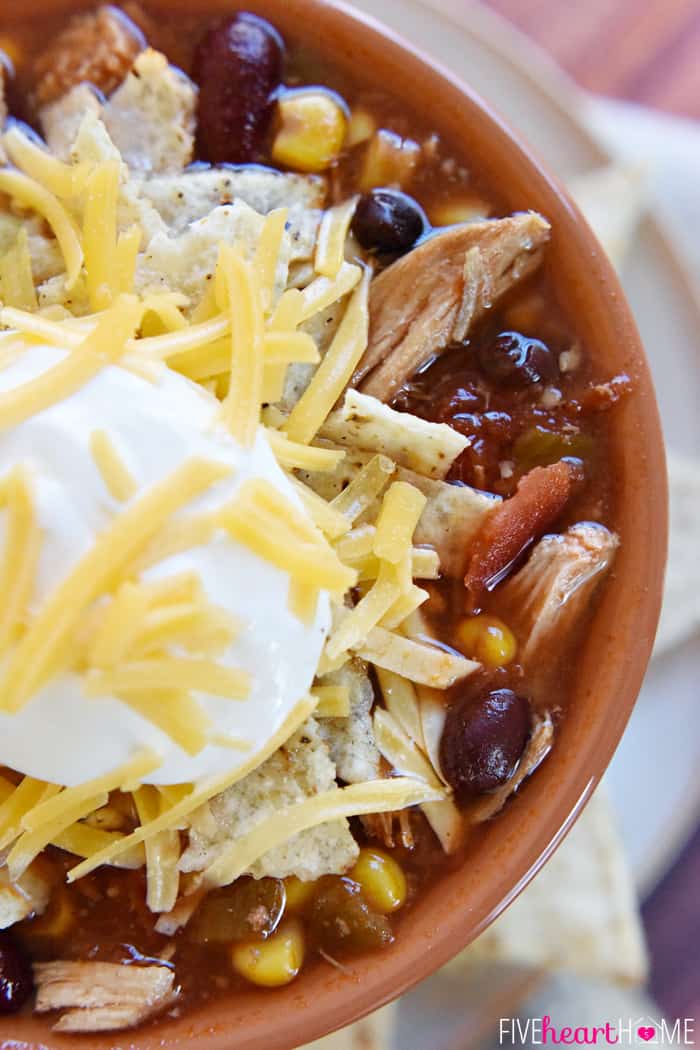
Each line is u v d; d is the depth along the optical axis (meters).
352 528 0.23
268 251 0.22
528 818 0.23
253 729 0.21
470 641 0.23
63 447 0.20
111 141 0.23
